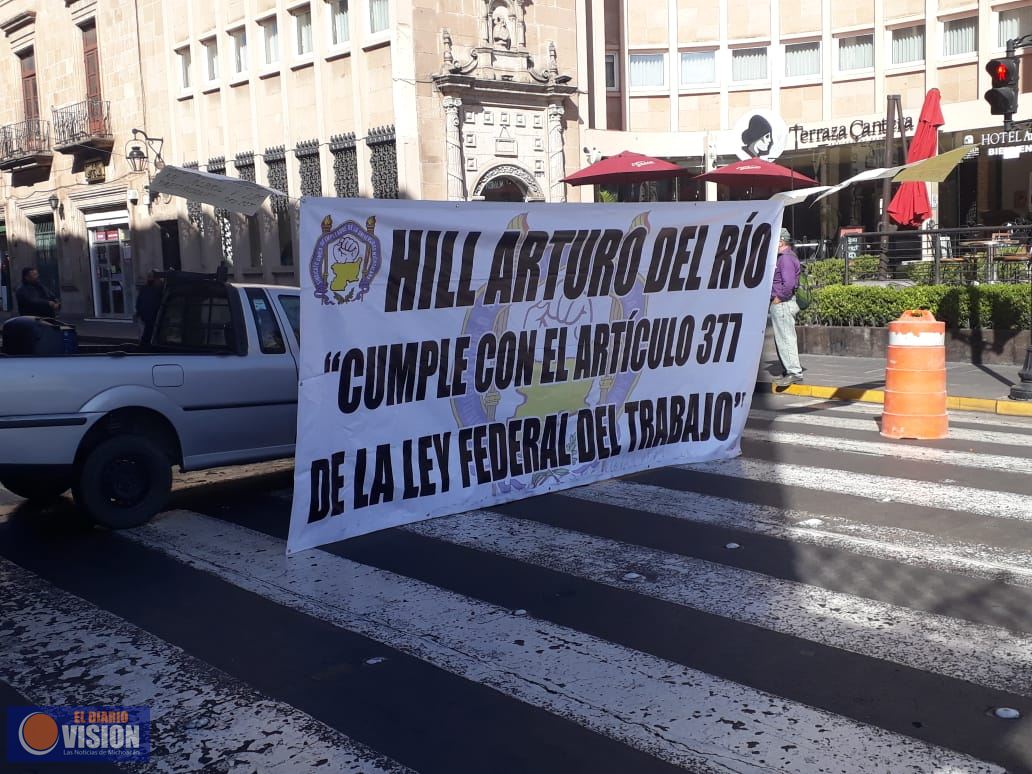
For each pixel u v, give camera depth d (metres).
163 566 6.37
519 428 7.75
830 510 7.21
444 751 3.90
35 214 34.41
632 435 8.48
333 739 4.02
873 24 26.23
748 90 28.11
